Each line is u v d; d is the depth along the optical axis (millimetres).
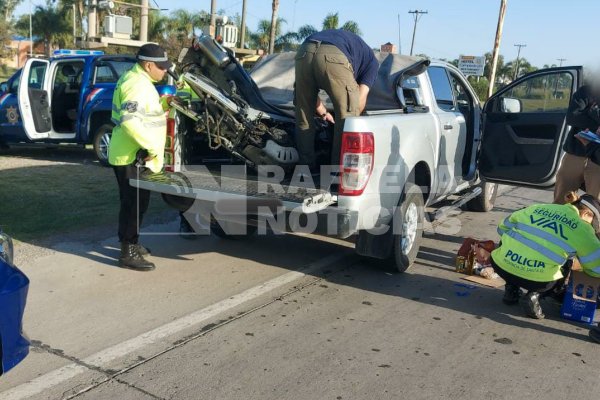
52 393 3307
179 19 31906
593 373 3766
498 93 6562
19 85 10492
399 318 4516
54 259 5500
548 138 6125
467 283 5395
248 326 4258
